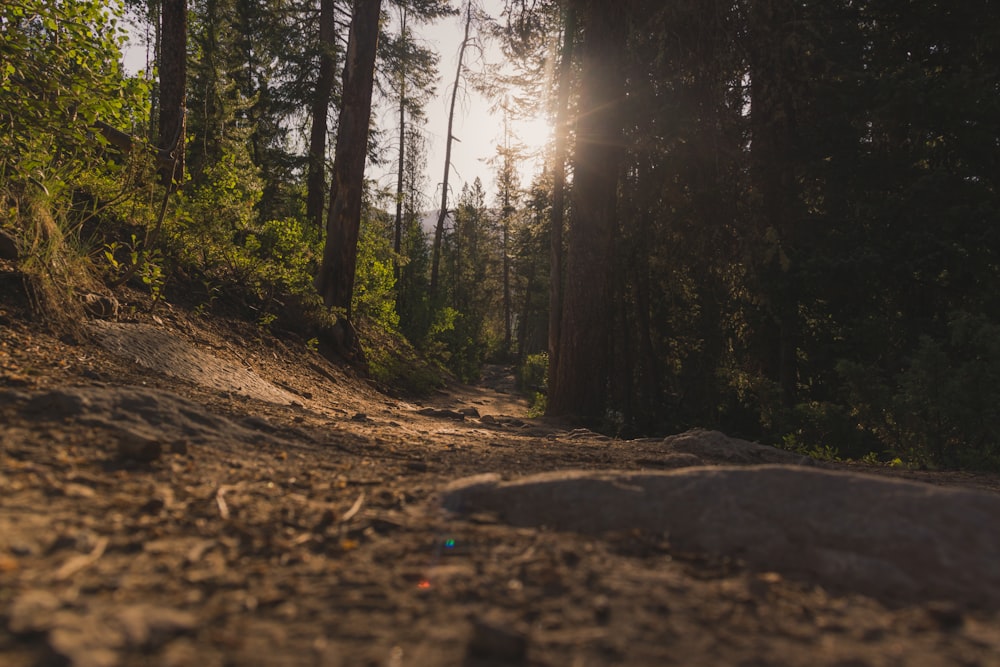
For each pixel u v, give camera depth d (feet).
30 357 15.19
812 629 5.65
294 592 5.98
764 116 45.39
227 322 34.68
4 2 17.93
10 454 8.98
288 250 46.37
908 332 38.83
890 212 39.75
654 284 53.67
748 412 48.39
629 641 5.26
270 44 74.74
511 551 7.48
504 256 216.13
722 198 46.09
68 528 6.84
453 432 23.20
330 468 11.43
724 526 8.04
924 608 6.30
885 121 39.52
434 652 4.91
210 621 5.21
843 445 32.22
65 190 21.43
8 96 18.56
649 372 51.24
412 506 9.23
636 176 50.90
